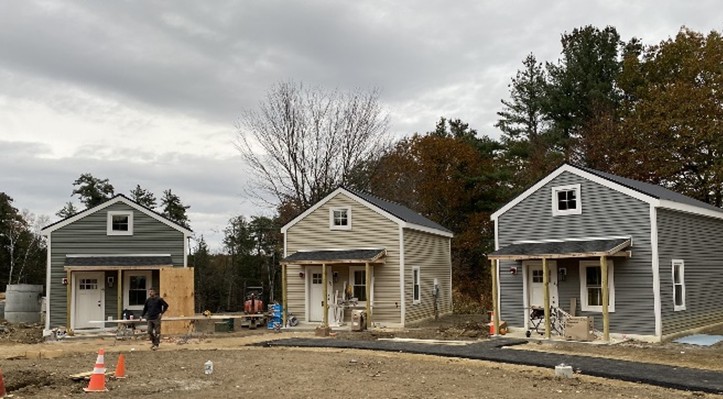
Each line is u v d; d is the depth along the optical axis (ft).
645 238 71.77
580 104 155.22
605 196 75.31
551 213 79.46
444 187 158.30
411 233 96.32
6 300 107.96
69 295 88.17
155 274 93.40
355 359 59.62
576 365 53.57
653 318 70.38
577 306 76.84
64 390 43.32
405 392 42.52
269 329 91.76
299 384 45.65
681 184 127.54
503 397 40.96
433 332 82.28
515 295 81.82
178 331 88.07
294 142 150.51
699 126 120.37
